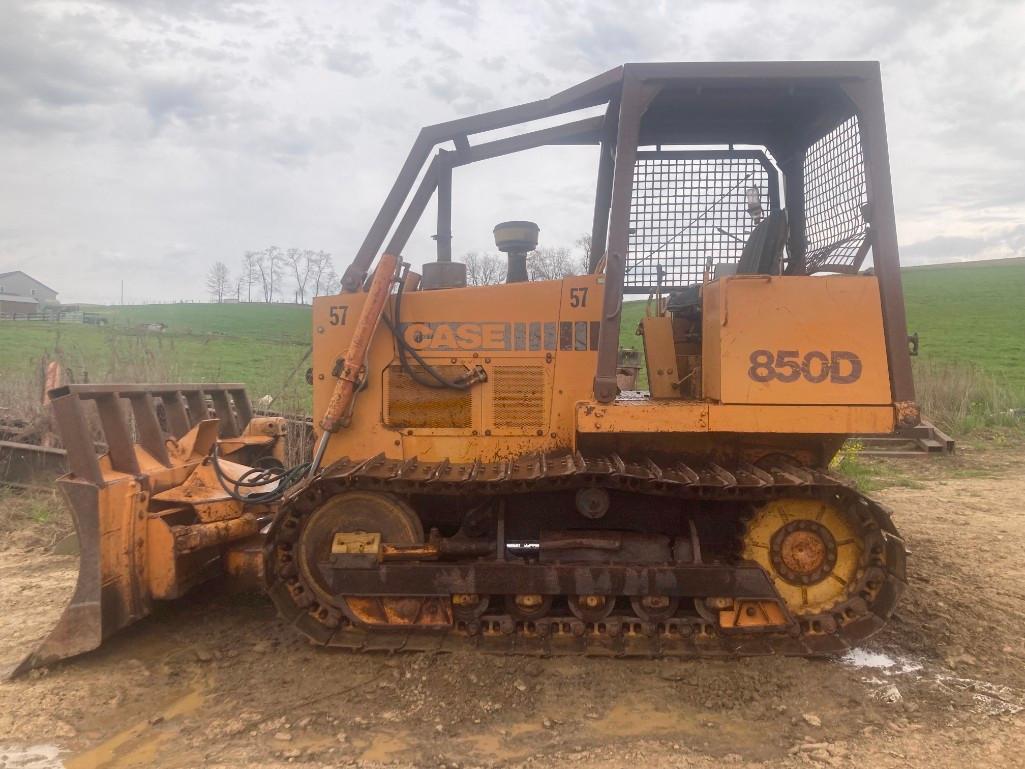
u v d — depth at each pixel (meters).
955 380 15.76
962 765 3.22
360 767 3.22
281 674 4.09
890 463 11.30
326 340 4.73
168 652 4.38
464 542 4.40
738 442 4.54
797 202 5.34
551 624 4.31
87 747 3.38
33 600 5.23
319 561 4.37
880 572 4.24
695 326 4.83
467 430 4.63
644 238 5.38
